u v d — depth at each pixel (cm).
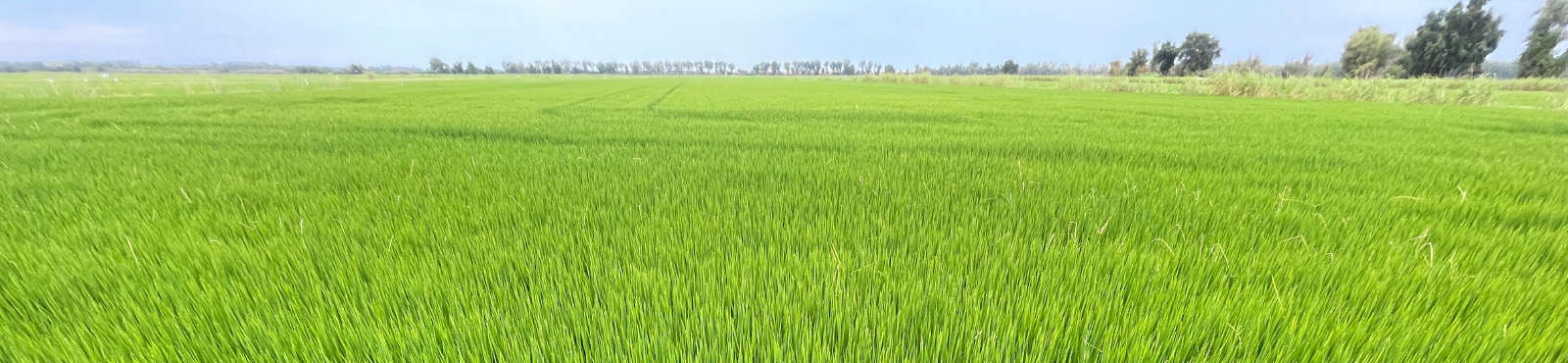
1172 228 213
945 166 368
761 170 352
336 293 150
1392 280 158
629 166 366
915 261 175
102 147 440
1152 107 1021
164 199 262
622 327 127
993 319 132
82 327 128
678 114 844
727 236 202
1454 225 223
